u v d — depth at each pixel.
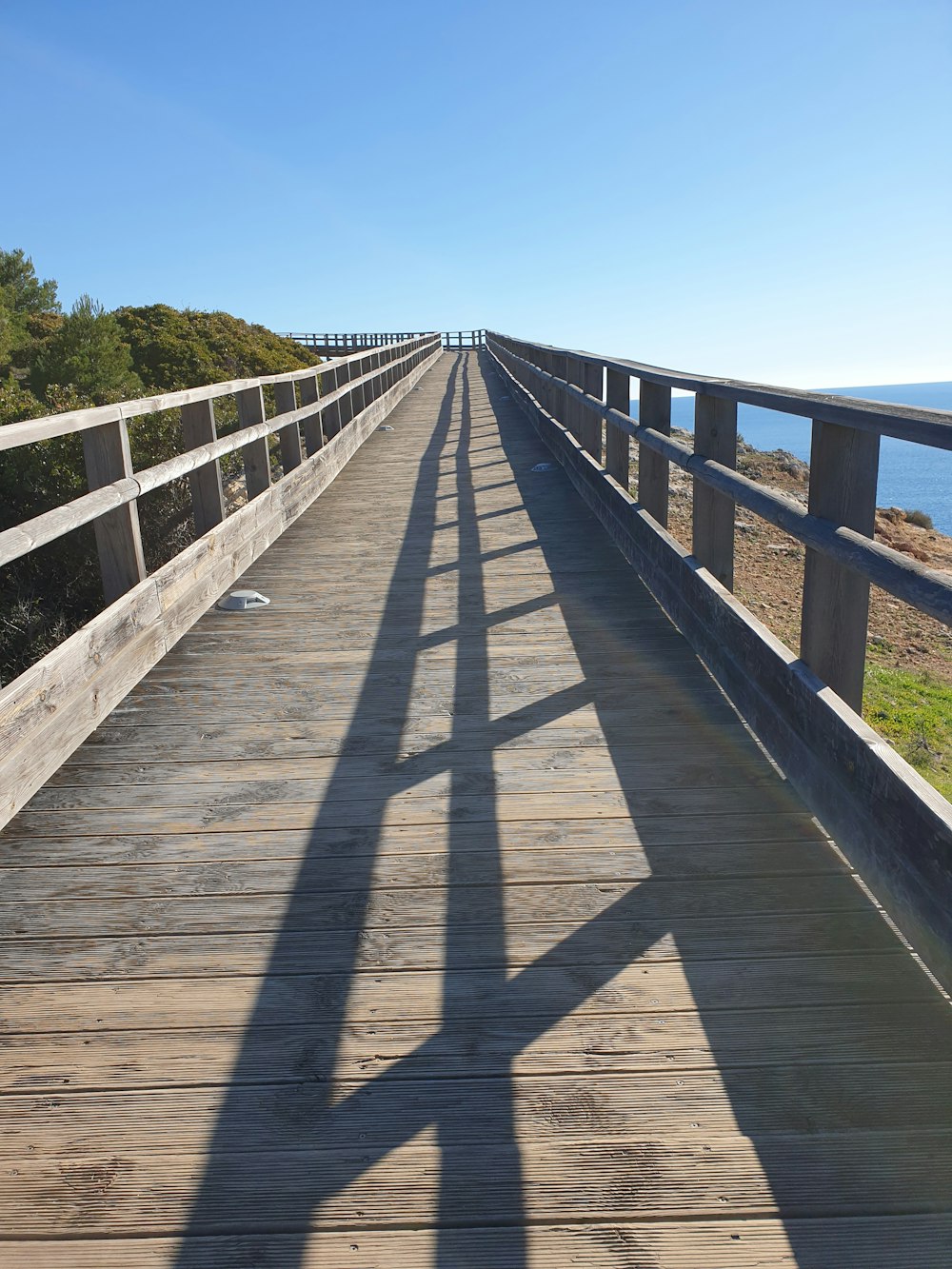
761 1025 1.88
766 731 3.08
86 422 3.44
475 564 5.98
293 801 2.90
